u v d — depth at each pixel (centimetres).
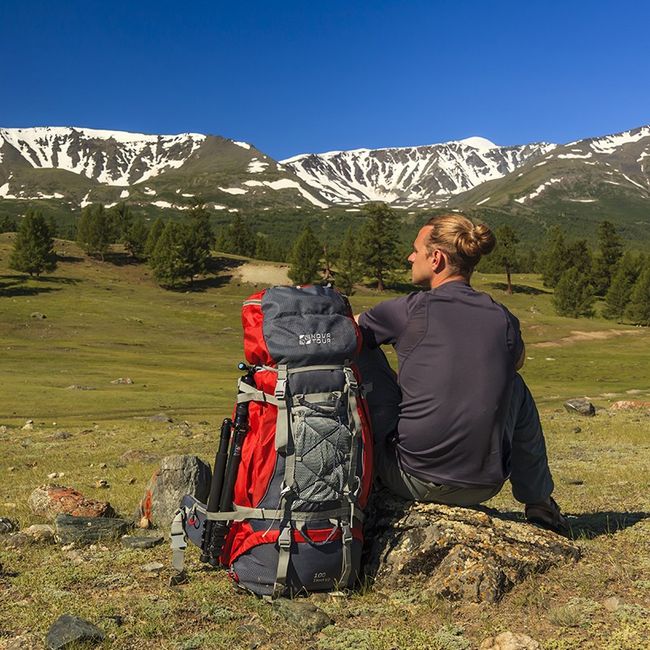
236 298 14125
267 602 415
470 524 443
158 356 7419
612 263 17275
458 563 418
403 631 369
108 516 738
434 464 439
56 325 10106
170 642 362
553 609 383
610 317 14238
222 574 469
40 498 748
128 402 3406
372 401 468
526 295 16138
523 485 506
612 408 2480
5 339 8850
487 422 426
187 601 420
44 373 5172
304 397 410
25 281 14238
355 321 453
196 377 5228
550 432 1634
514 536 448
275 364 415
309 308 425
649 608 383
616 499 733
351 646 354
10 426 2467
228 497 426
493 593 402
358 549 429
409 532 444
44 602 421
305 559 410
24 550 570
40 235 14762
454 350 430
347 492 411
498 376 428
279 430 404
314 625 377
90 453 1631
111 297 13350
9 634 376
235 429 424
